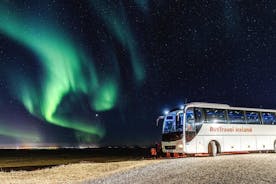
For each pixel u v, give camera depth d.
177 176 15.80
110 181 17.03
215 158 21.81
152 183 15.16
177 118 26.81
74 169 23.12
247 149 29.11
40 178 20.19
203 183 13.92
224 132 27.98
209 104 28.05
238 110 29.34
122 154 73.06
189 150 26.17
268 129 30.80
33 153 85.38
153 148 29.20
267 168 16.28
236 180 13.84
